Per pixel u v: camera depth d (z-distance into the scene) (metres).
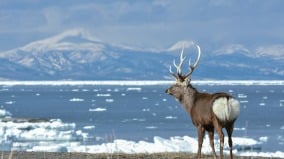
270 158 89.06
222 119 75.62
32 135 157.12
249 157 89.38
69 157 84.44
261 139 185.88
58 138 158.50
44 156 84.94
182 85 82.31
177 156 85.69
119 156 85.31
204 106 78.12
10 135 155.62
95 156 85.25
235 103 75.81
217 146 121.62
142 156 85.50
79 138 164.88
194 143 127.88
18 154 88.25
